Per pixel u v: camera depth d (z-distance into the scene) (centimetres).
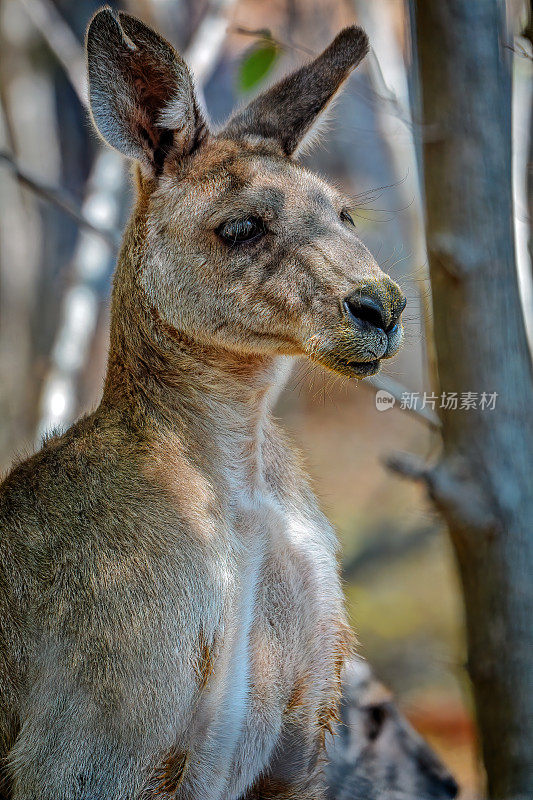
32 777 823
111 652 818
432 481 962
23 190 2148
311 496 985
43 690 837
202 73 1405
